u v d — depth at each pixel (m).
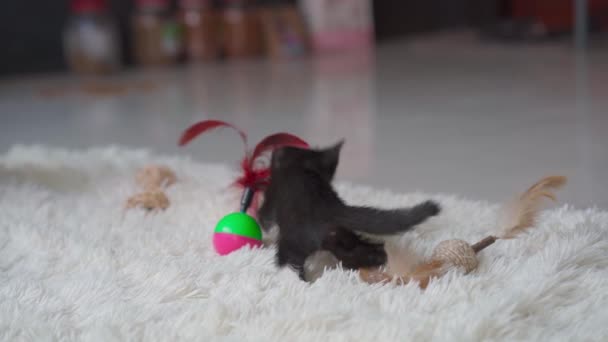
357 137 2.03
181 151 1.92
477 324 1.02
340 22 4.59
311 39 4.56
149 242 1.28
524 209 1.17
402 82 3.11
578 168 1.63
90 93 3.14
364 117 2.34
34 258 1.25
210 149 1.94
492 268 1.15
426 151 1.83
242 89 3.11
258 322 1.06
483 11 5.48
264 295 1.12
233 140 2.05
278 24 4.39
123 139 2.13
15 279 1.19
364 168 1.73
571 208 1.34
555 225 1.26
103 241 1.28
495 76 3.12
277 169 1.22
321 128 2.19
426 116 2.30
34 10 3.75
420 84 3.02
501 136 1.93
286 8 4.51
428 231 1.28
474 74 3.21
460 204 1.40
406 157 1.79
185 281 1.15
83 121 2.47
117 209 1.43
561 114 2.19
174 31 4.09
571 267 1.13
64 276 1.20
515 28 4.50
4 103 2.94
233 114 2.50
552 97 2.52
